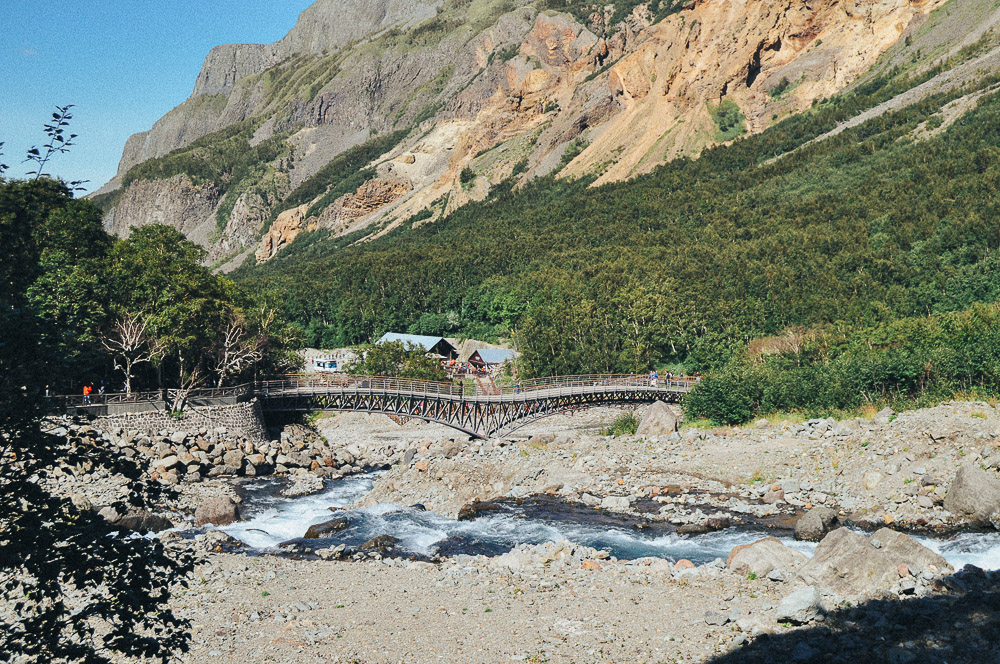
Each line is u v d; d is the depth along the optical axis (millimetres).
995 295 104750
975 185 138750
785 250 135875
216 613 25531
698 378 77750
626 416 63719
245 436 66188
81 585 10820
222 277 80375
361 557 33938
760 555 27672
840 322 105438
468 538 37125
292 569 31438
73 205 63625
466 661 21188
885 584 23797
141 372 71250
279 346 84375
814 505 39031
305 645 22500
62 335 11578
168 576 11648
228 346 71750
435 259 189875
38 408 10984
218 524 43156
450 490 47344
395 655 21703
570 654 21297
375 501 49469
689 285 129875
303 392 73250
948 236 123375
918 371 57094
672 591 26109
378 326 165125
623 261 152750
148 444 57438
